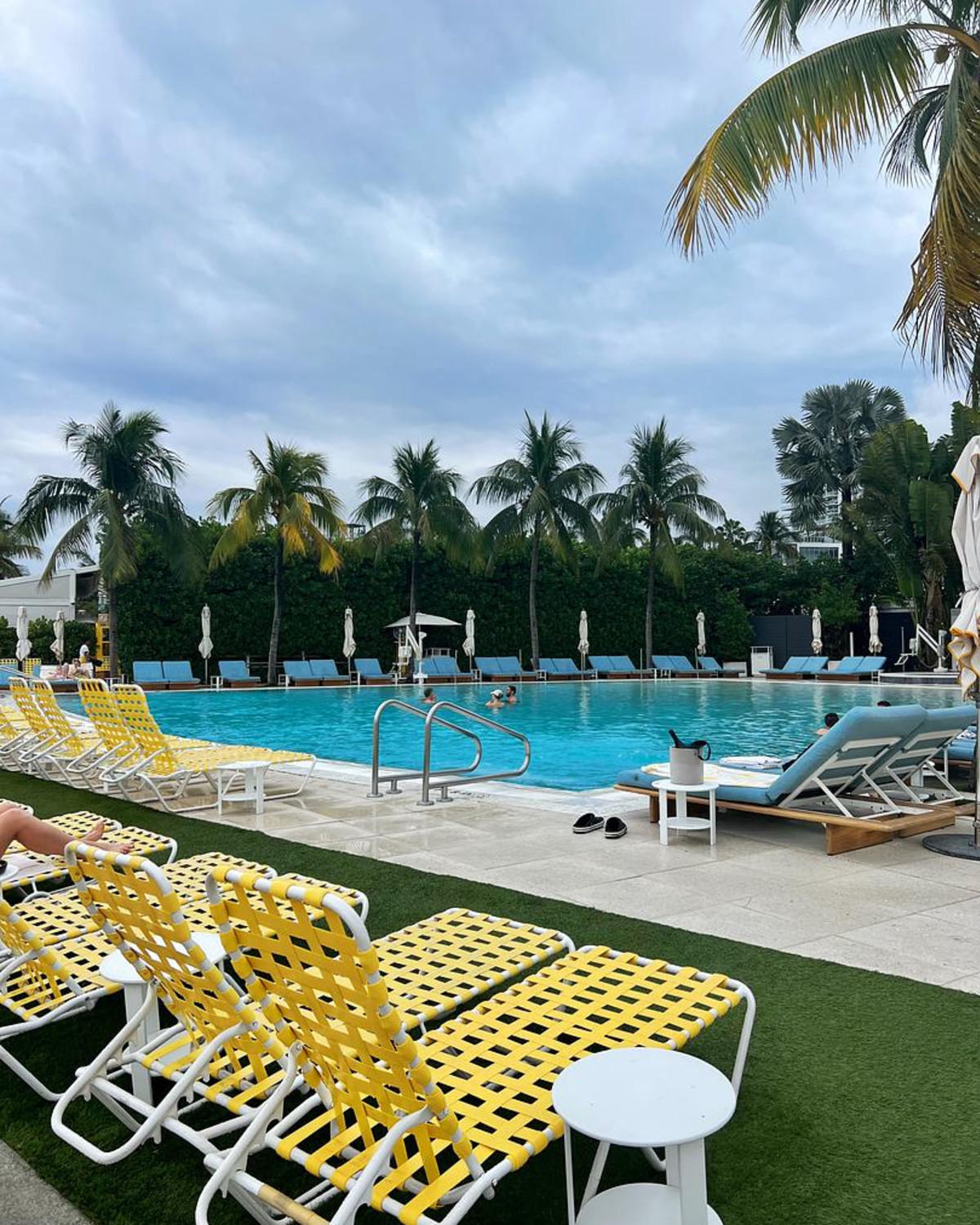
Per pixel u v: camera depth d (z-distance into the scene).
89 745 8.96
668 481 31.31
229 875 1.73
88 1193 2.26
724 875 4.95
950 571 30.25
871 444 30.62
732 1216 2.03
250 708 19.55
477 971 2.75
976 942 3.82
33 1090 2.80
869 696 21.81
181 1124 2.26
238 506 26.20
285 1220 2.04
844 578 35.53
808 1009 3.11
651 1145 1.62
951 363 7.89
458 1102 2.03
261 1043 2.03
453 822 6.47
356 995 1.60
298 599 28.17
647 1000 2.47
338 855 5.40
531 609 30.38
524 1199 2.20
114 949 3.11
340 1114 2.02
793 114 7.30
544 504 29.00
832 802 5.93
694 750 5.71
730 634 35.22
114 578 23.55
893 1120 2.41
